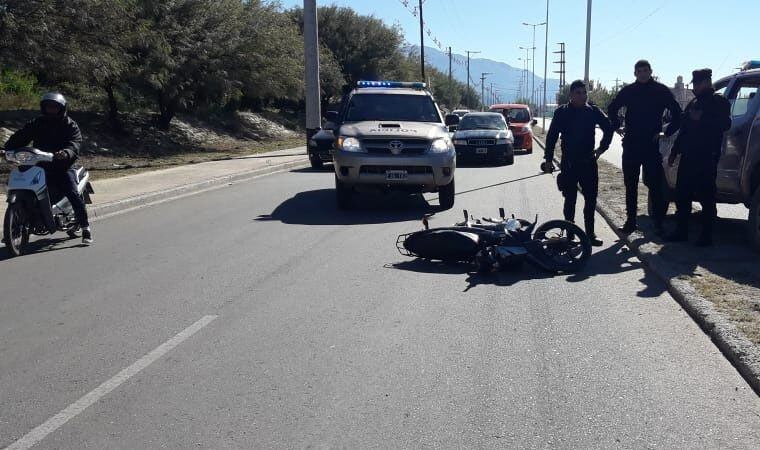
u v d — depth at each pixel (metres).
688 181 8.28
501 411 4.20
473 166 22.20
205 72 28.16
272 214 11.93
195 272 7.77
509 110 30.59
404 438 3.88
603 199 12.45
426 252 7.91
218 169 19.44
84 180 9.96
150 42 24.39
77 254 8.88
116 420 4.14
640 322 5.85
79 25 18.42
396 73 54.25
